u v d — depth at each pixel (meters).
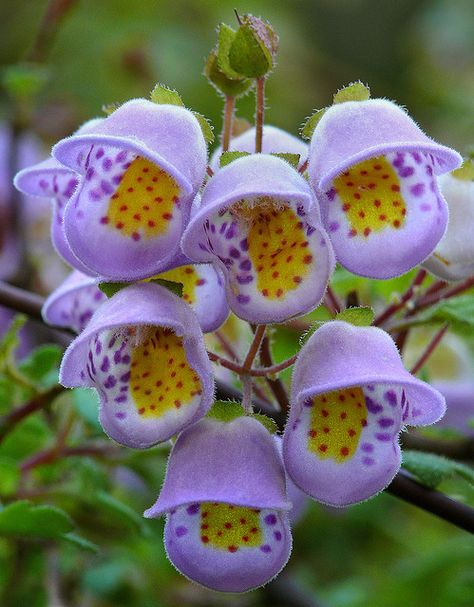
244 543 0.20
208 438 0.20
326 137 0.19
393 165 0.19
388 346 0.20
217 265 0.19
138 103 0.19
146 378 0.19
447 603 0.31
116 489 0.30
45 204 0.34
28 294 0.25
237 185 0.19
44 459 0.27
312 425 0.19
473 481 0.23
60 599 0.28
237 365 0.21
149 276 0.19
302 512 0.30
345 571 0.36
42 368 0.26
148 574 0.31
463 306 0.24
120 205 0.19
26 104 0.33
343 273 0.27
